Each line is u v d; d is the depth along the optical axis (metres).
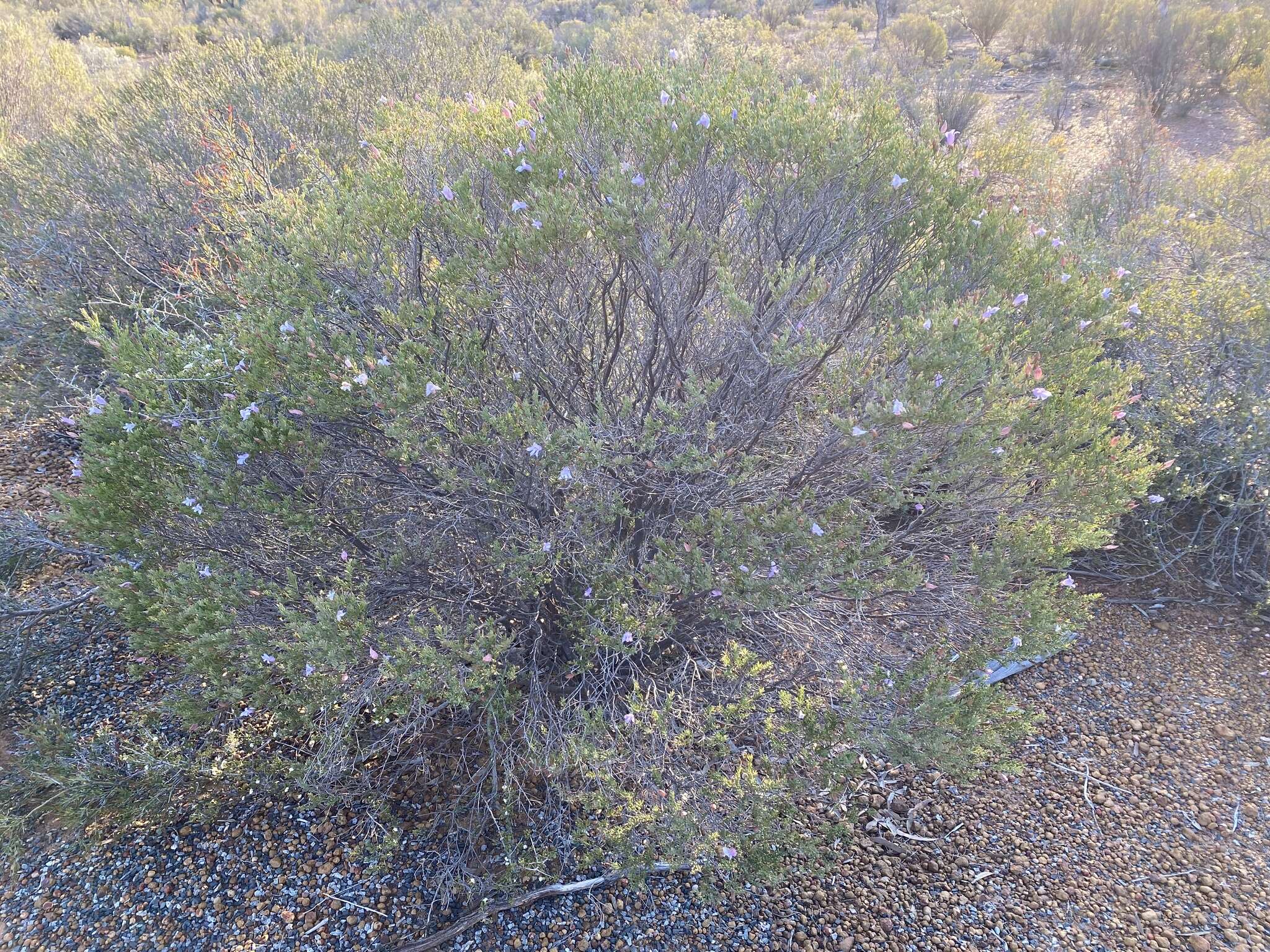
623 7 16.91
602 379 2.80
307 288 2.50
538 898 2.47
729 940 2.38
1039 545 2.31
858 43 13.78
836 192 2.74
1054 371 2.67
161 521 2.51
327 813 2.68
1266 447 3.61
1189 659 3.47
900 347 2.35
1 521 3.29
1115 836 2.75
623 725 2.54
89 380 4.13
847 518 2.32
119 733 2.84
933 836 2.74
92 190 4.68
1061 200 6.42
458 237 2.61
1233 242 4.83
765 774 2.41
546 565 2.45
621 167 2.49
